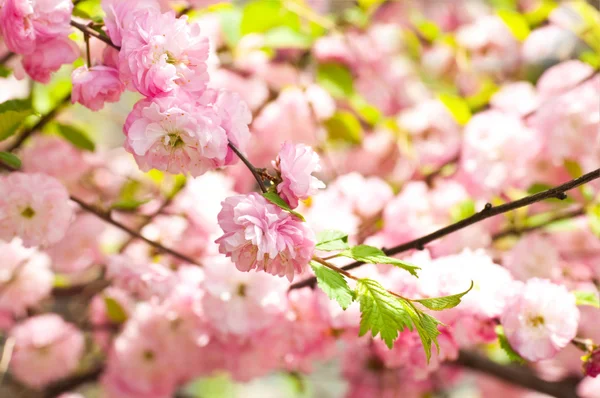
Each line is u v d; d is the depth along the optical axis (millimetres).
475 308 927
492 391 1306
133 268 988
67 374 1118
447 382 1209
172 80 858
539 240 1043
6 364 1081
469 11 1514
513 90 1121
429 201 1086
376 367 1123
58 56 882
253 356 1007
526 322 926
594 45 1125
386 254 911
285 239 848
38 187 936
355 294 859
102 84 872
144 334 1041
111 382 1087
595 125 1050
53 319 1106
